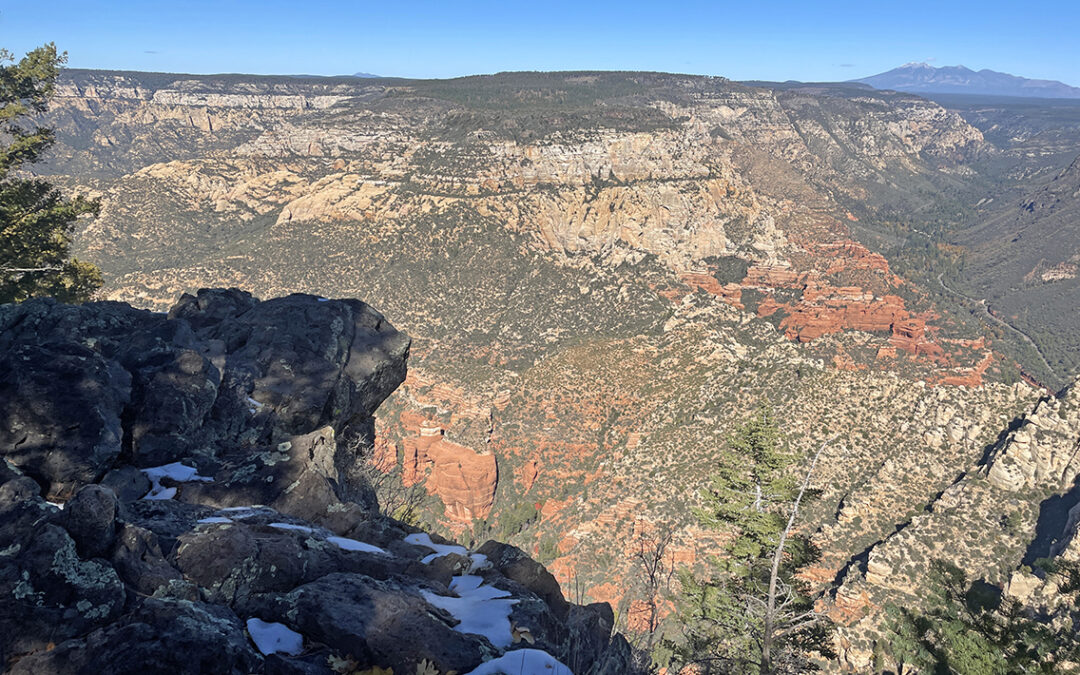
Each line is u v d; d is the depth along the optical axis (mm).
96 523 7227
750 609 21484
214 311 20484
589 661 8805
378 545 10695
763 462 25656
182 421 12789
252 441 14477
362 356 18750
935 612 13812
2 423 10648
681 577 24828
